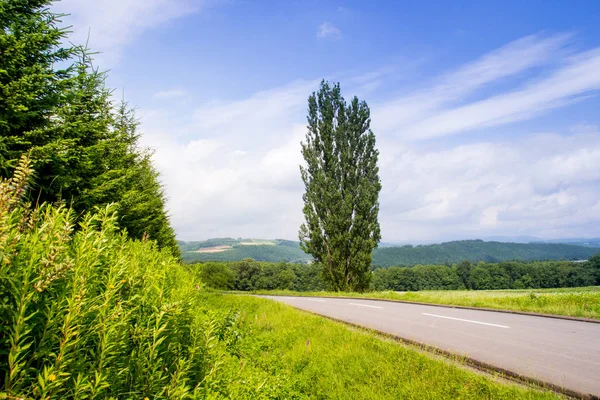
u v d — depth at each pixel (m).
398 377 5.67
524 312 12.05
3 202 2.01
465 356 6.62
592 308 11.71
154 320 2.97
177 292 3.71
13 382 1.75
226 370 4.57
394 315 12.77
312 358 6.99
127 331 2.69
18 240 2.04
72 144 7.84
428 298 18.61
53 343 1.92
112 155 11.90
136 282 3.20
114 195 10.27
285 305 15.66
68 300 1.98
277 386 5.17
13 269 1.90
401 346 7.48
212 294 17.97
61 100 8.09
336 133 32.94
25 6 7.88
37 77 7.35
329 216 31.53
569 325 9.72
